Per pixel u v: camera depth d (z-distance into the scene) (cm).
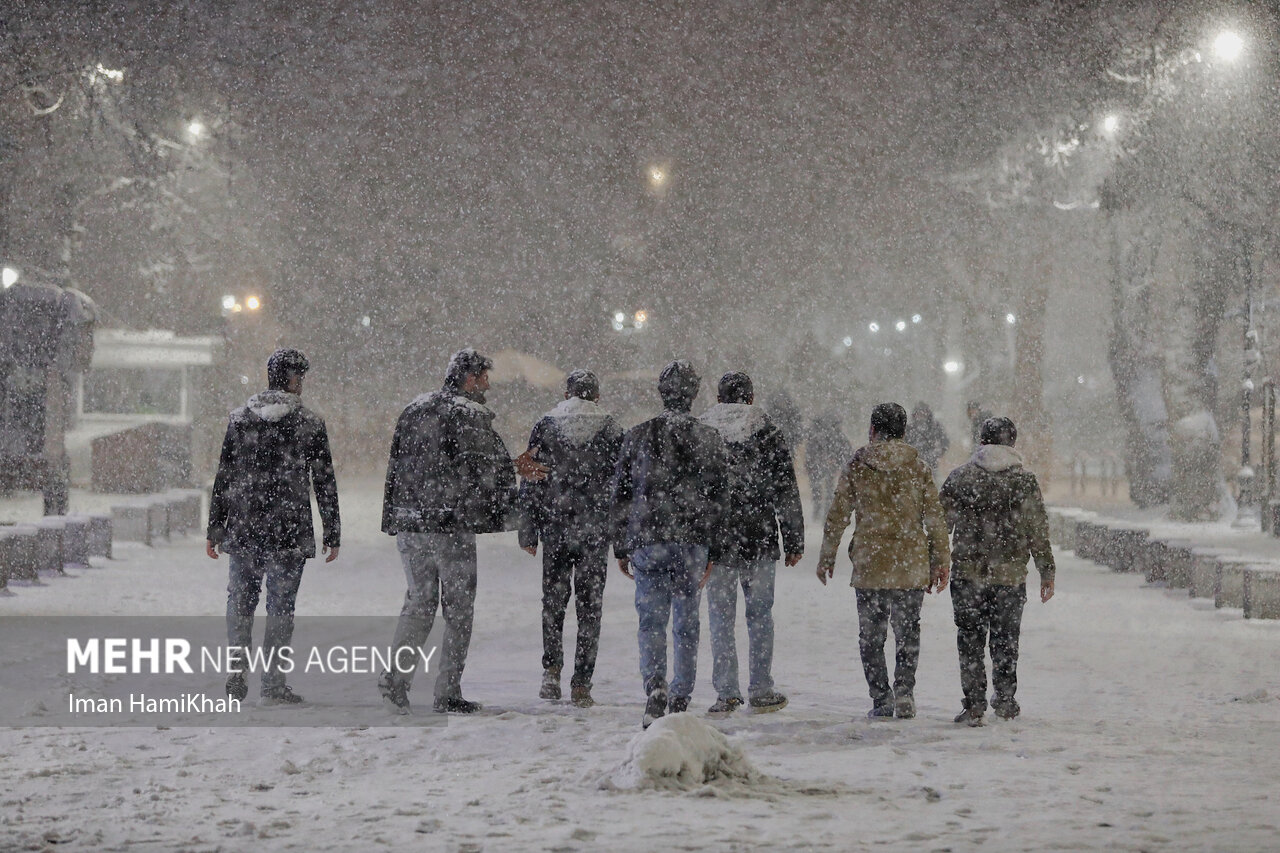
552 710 1550
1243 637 2308
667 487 1416
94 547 3488
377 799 1068
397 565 3419
